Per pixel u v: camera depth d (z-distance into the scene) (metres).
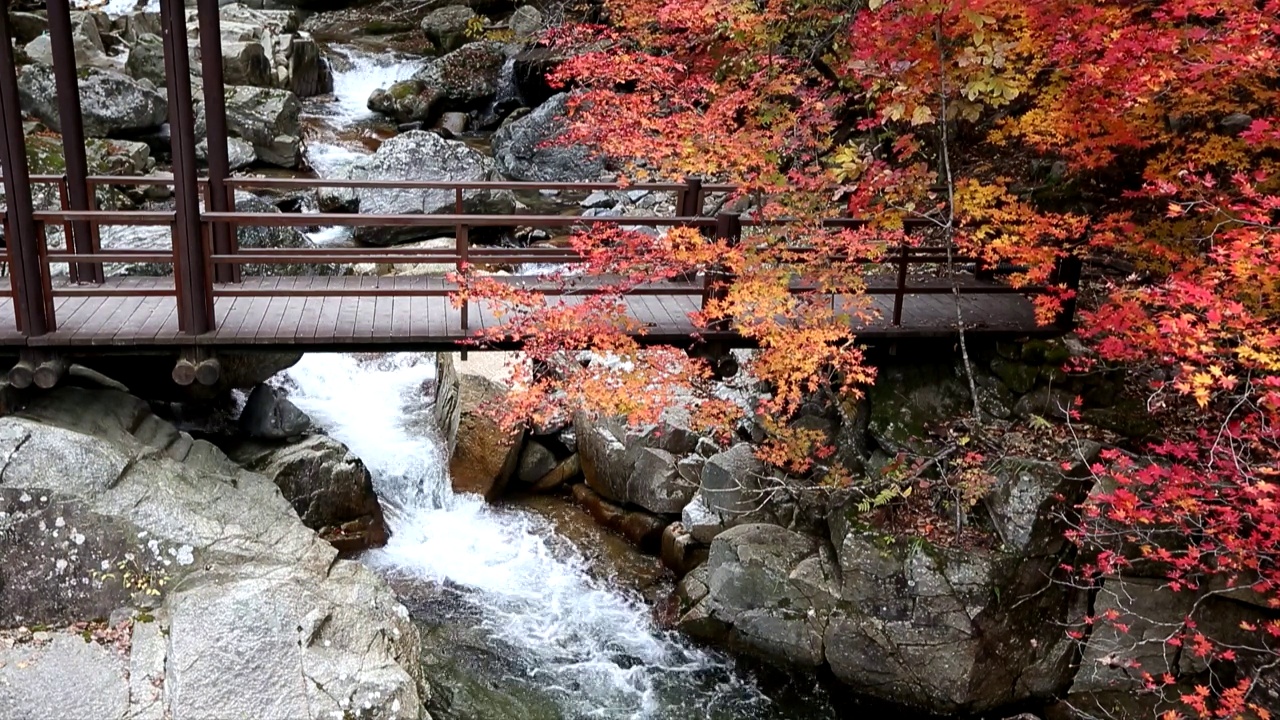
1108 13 6.46
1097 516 6.62
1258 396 6.33
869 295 8.60
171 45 6.42
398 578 8.30
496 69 18.86
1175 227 7.01
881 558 7.43
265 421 8.55
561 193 15.65
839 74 9.58
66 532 6.32
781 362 6.95
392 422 10.05
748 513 8.43
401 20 22.80
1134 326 6.79
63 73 7.82
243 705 5.56
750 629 7.79
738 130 8.31
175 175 6.69
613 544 9.04
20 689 5.61
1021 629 7.21
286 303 7.96
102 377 7.85
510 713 7.03
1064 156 10.18
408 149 13.68
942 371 8.31
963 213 8.17
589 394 7.05
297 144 15.16
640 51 12.09
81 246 8.26
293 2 23.61
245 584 6.31
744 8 9.40
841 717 7.36
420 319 7.68
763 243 7.66
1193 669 7.01
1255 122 5.82
